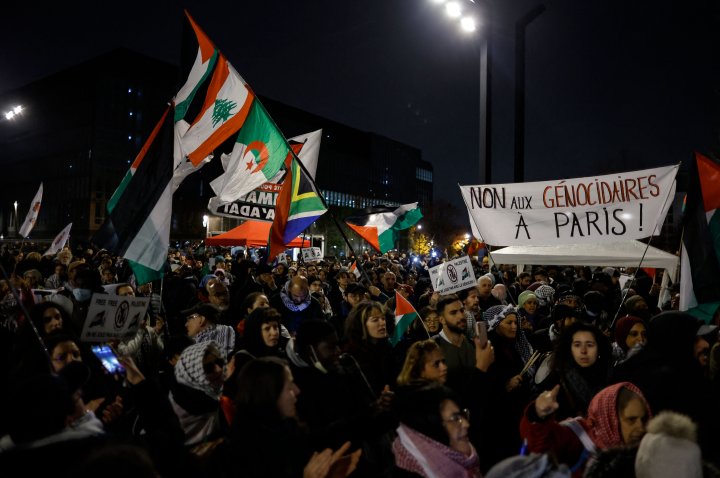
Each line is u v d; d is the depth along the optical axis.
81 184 87.56
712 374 4.28
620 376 3.97
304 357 4.05
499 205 7.53
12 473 2.37
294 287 8.09
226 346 5.87
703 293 5.86
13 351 4.35
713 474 2.08
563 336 4.45
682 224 6.18
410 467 2.83
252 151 7.70
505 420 4.82
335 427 3.56
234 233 17.72
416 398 2.93
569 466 3.09
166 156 5.96
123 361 3.63
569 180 7.29
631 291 9.57
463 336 5.52
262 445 2.95
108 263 11.27
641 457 2.04
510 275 14.30
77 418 2.96
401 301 6.08
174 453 2.92
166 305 10.07
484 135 12.34
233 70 7.66
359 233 13.08
